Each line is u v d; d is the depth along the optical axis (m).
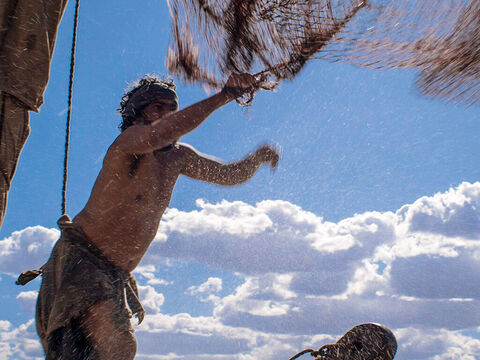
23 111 2.41
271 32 2.24
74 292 2.61
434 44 1.94
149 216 3.01
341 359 2.11
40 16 2.40
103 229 2.85
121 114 3.22
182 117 2.62
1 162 2.36
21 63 2.35
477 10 1.84
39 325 2.78
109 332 2.56
